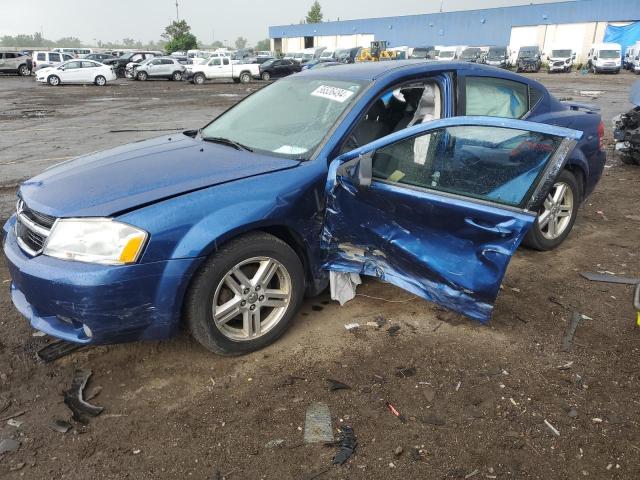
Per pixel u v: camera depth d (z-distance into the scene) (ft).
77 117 52.16
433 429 8.70
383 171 10.30
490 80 14.42
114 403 9.35
